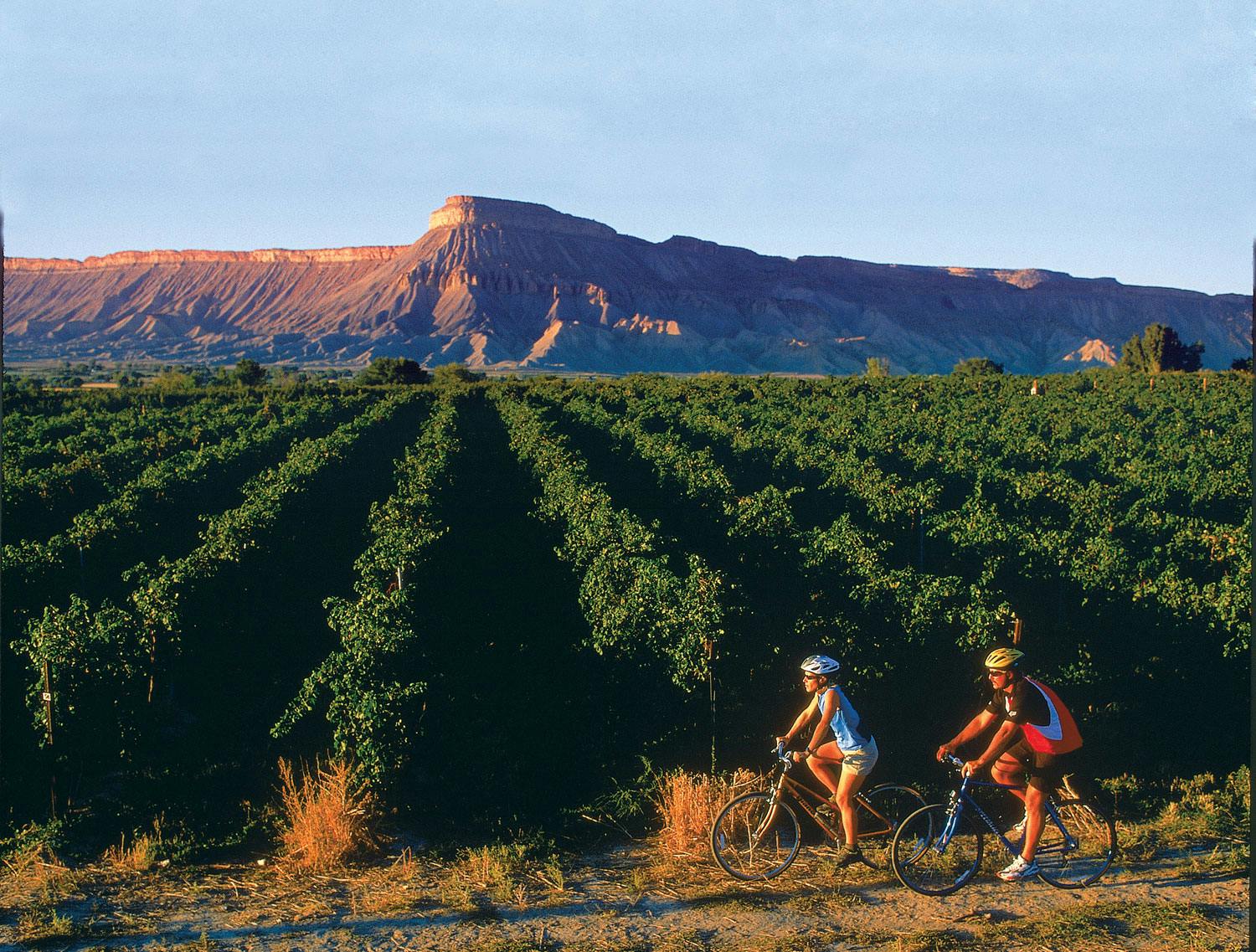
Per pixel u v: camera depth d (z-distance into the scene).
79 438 41.47
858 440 36.25
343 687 10.84
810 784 9.45
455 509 26.91
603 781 10.54
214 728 12.66
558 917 7.21
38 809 10.03
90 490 29.27
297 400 70.62
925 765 10.52
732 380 76.75
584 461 30.69
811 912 7.23
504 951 6.66
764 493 21.56
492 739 11.76
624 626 13.38
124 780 11.05
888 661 12.90
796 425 41.88
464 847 8.73
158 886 7.92
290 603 18.70
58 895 7.71
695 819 8.50
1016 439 37.19
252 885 7.92
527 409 51.78
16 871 8.24
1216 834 8.43
